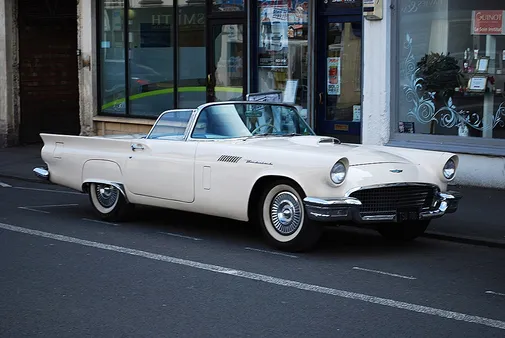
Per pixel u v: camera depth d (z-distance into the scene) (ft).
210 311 23.75
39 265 29.53
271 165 31.30
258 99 47.83
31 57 74.02
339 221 30.55
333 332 21.85
